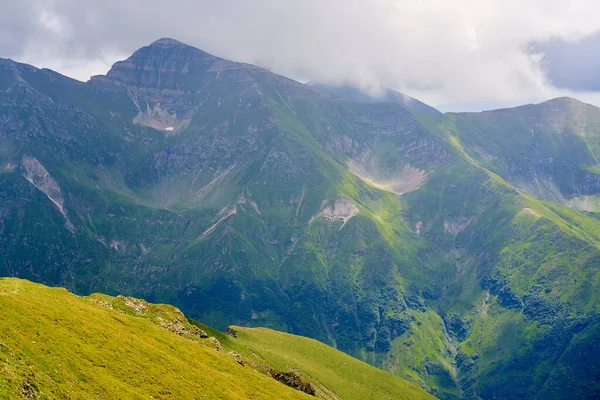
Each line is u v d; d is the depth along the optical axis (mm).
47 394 80562
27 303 109875
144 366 111688
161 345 134000
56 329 103688
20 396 74812
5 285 125875
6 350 85188
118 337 118875
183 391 110812
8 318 97375
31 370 83812
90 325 116375
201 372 129250
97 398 88750
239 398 125125
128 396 95062
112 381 96875
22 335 93312
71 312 119688
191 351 144500
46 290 136375
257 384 147875
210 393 117875
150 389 103438
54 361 91438
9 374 78000
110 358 105750
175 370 119812
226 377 137125
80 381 90875
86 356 100500
